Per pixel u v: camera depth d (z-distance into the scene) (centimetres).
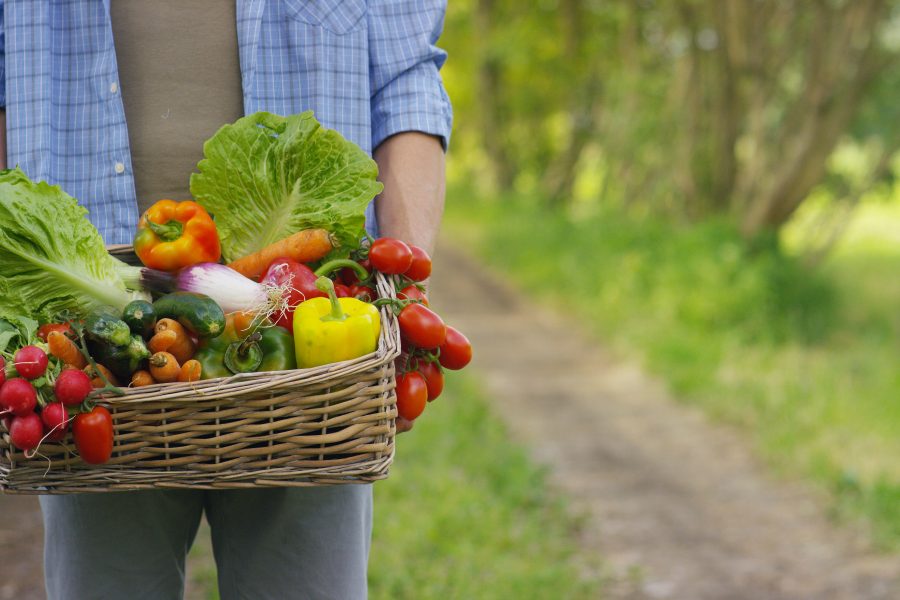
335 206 240
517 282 1972
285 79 263
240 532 263
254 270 238
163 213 234
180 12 260
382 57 270
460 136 3800
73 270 224
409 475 736
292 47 263
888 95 1678
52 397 201
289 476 212
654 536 707
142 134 259
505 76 3156
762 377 1164
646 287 1591
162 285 231
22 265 222
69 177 262
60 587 260
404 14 273
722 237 1631
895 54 1569
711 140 1864
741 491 816
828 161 1612
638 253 1688
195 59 261
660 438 977
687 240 1633
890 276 2145
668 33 2092
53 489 211
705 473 866
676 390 1141
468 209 2955
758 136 1730
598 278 1688
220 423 208
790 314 1503
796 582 631
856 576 643
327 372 206
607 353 1391
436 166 271
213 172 242
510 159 3397
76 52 262
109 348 209
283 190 241
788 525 737
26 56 260
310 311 217
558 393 1162
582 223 2175
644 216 2095
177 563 268
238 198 242
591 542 689
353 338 214
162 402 203
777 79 1806
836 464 844
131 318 214
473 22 3111
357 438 213
